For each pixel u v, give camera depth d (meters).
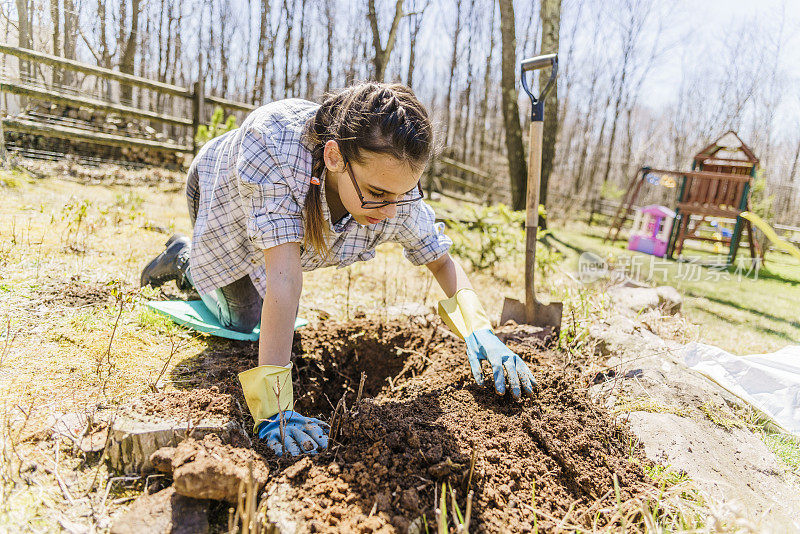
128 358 2.15
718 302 5.19
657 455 1.81
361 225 1.94
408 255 2.13
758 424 2.23
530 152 2.94
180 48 17.25
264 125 1.58
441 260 2.11
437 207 10.01
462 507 1.34
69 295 2.64
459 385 1.99
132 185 7.42
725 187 7.84
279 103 1.69
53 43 8.01
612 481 1.57
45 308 2.48
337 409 1.67
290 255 1.56
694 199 8.13
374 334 2.70
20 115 7.52
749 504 1.60
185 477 1.26
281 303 1.52
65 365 2.01
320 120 1.55
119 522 1.21
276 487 1.34
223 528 1.29
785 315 4.75
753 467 1.85
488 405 1.84
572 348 2.71
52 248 3.47
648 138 25.45
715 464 1.81
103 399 1.79
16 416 1.63
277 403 1.54
